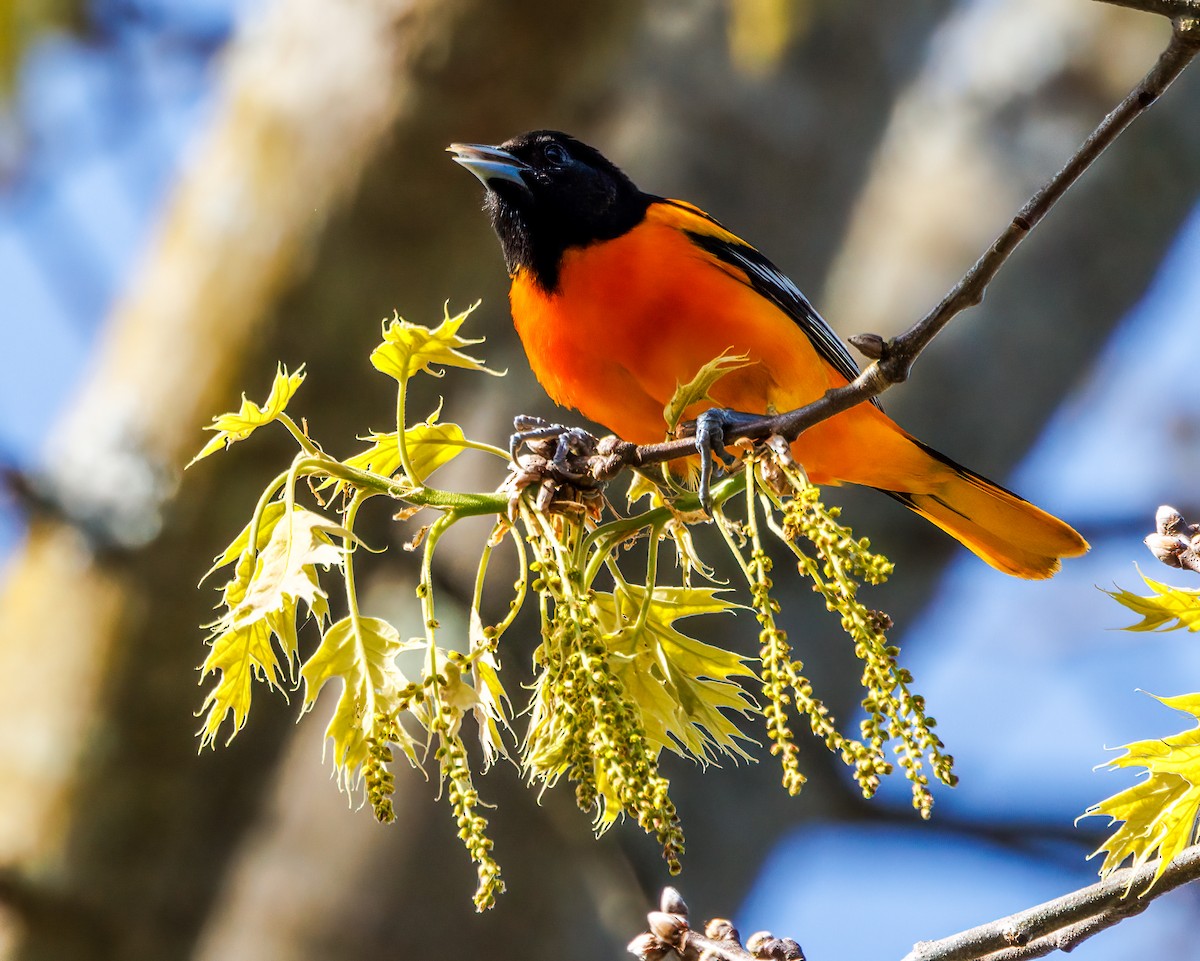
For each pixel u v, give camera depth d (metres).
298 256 10.05
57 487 10.29
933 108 14.52
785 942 5.94
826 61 13.55
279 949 11.27
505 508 5.84
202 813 10.91
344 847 11.50
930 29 14.17
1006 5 14.82
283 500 5.88
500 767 11.38
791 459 5.61
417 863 11.38
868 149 13.51
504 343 11.75
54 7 9.91
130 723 10.60
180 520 10.27
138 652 10.48
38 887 10.51
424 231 9.97
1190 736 5.46
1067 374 13.30
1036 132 13.90
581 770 5.11
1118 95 13.92
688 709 5.97
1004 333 13.19
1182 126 13.66
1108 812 5.48
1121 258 13.47
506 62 9.49
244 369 10.27
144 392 10.41
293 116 10.15
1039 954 5.64
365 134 9.81
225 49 14.20
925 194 14.01
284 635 5.48
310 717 11.67
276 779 11.14
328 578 10.82
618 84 12.66
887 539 12.98
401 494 5.80
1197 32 5.28
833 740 4.85
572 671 5.25
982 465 13.08
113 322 11.13
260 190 10.24
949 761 4.76
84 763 10.57
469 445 6.15
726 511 12.03
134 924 10.78
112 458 10.41
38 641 10.61
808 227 13.16
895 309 13.46
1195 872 5.41
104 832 10.65
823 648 12.59
